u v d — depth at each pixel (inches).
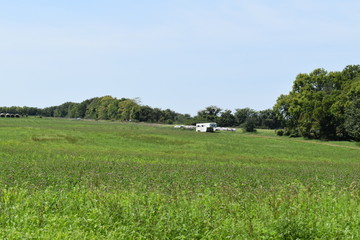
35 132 2650.1
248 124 5014.8
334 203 523.8
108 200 481.7
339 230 396.2
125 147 2049.7
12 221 400.8
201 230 395.2
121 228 390.9
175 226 391.2
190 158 1547.7
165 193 576.7
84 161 1178.6
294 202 490.9
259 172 1018.7
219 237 380.8
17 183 640.4
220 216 439.8
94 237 367.9
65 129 3267.7
